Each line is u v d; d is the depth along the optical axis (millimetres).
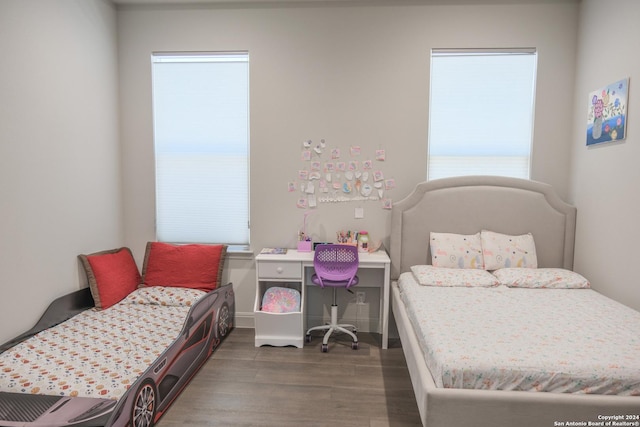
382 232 3449
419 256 3318
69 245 2871
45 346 2307
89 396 1842
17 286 2414
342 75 3375
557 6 3227
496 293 2650
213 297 2998
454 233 3270
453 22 3289
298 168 3451
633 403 1550
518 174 3416
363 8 3324
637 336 1918
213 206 3584
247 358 2930
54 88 2709
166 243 3477
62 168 2793
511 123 3389
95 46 3156
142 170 3553
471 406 1605
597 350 1757
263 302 3215
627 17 2586
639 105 2471
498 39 3277
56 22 2719
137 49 3467
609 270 2770
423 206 3283
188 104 3529
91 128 3117
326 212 3465
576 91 3229
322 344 3078
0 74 2277
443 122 3420
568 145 3318
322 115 3406
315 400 2371
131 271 3299
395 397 2414
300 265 3111
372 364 2854
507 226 3244
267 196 3488
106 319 2740
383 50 3342
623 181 2623
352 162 3420
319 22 3355
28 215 2492
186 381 2525
